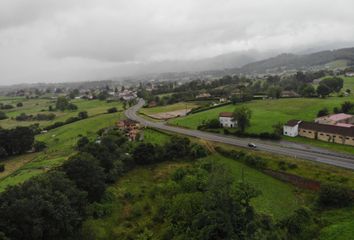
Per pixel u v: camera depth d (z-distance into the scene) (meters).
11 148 111.31
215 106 156.12
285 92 182.75
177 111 161.75
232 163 79.81
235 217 46.03
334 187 55.25
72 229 45.97
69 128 143.75
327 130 90.81
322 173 64.75
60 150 107.38
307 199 59.06
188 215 50.06
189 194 55.56
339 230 45.84
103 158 72.94
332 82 171.38
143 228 51.22
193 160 84.25
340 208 53.28
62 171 59.31
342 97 153.88
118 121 141.50
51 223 42.84
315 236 46.12
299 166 69.38
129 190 66.94
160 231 49.88
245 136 100.19
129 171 79.50
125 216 55.91
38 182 49.22
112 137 95.88
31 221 40.84
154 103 198.88
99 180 60.69
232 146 89.12
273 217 52.06
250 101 162.00
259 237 43.97
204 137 101.62
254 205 56.78
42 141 127.75
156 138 105.19
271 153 79.81
